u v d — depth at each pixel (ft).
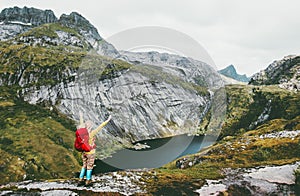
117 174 32.99
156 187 31.14
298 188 33.50
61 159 73.20
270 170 39.83
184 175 36.11
